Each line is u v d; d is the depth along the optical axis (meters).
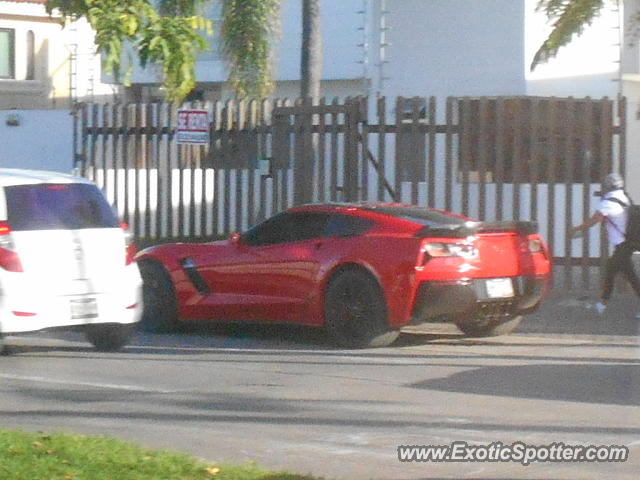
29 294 14.13
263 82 25.89
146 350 15.74
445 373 13.62
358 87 33.22
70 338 17.31
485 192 19.78
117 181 24.00
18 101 38.91
